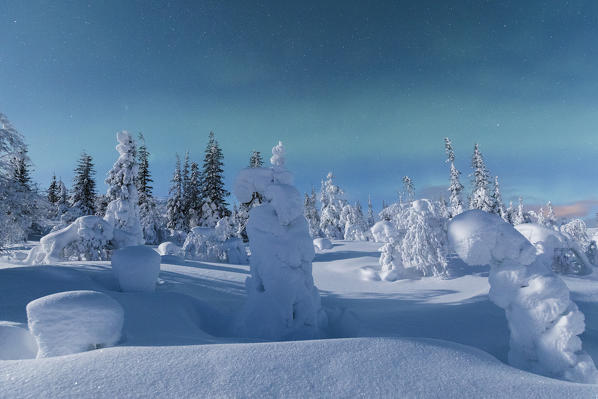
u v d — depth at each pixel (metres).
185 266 15.18
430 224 15.88
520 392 2.60
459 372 2.83
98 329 3.78
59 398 2.27
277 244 6.54
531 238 8.41
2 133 13.50
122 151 21.23
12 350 3.91
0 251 14.70
